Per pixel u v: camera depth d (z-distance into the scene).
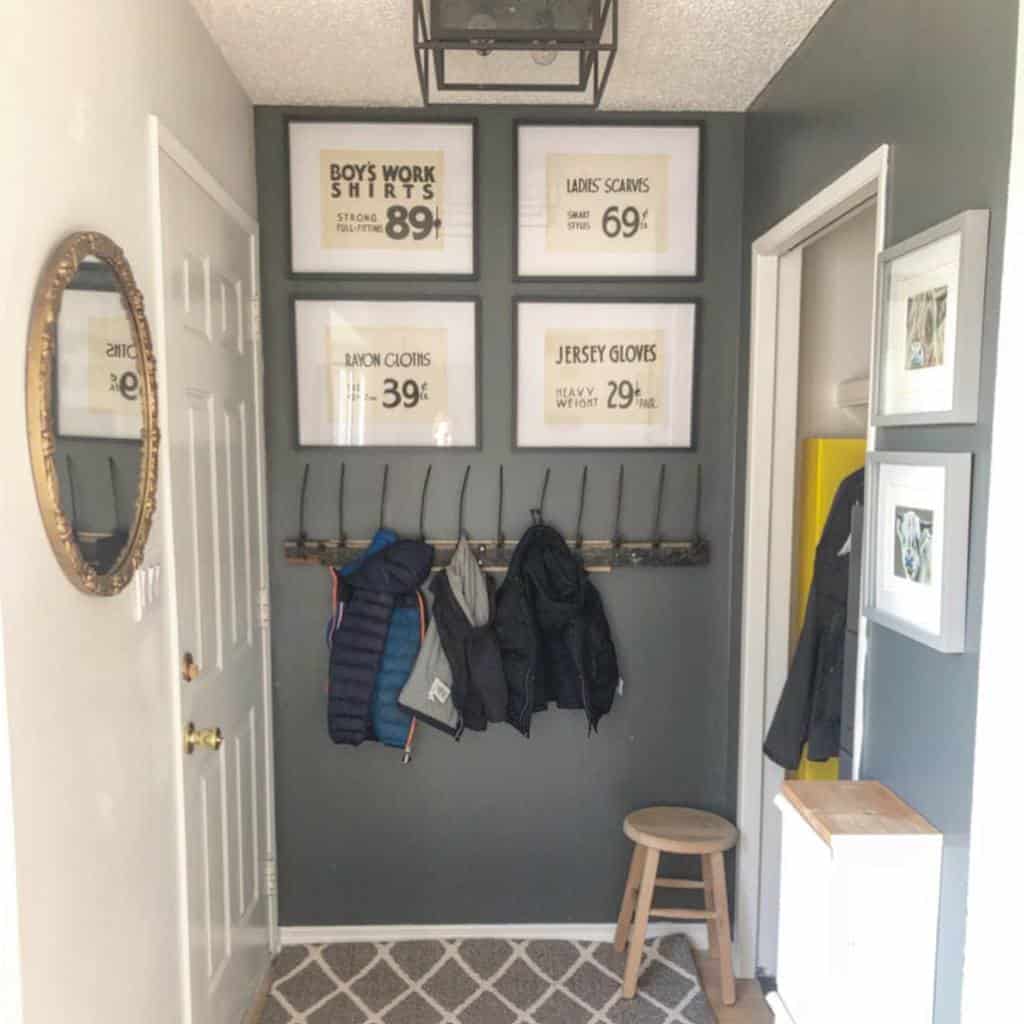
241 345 2.23
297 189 2.40
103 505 1.25
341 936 2.59
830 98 1.80
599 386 2.49
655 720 2.58
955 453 1.24
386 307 2.44
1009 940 1.16
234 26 1.90
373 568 2.39
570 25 1.62
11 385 1.02
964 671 1.23
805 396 2.48
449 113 2.39
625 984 2.32
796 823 1.47
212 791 1.91
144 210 1.50
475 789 2.57
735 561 2.52
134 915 1.42
